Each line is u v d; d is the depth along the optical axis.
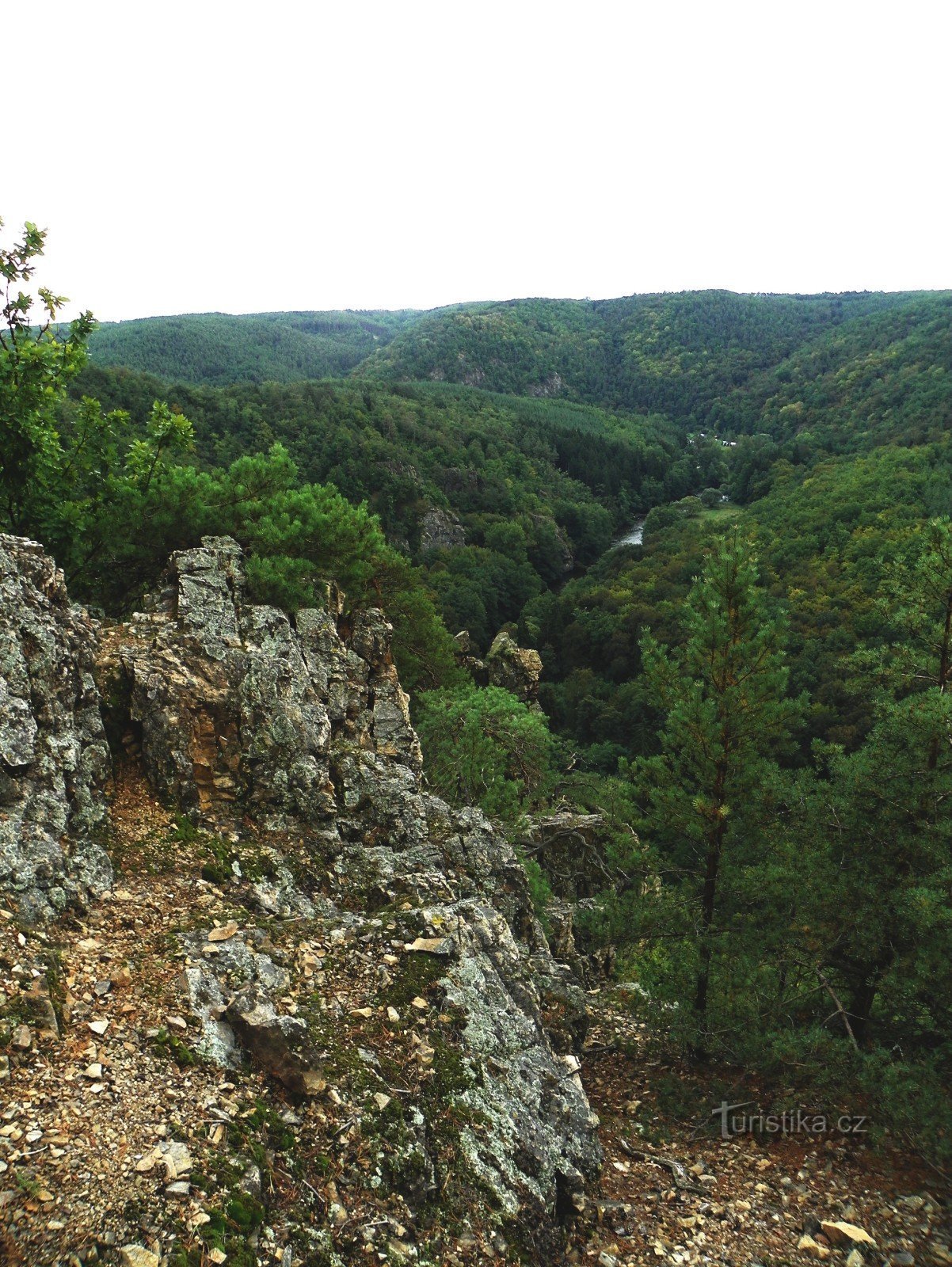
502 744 22.83
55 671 9.85
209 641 12.49
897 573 13.12
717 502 147.25
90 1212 4.96
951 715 11.22
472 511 141.75
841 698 50.44
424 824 12.81
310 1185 6.05
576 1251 7.31
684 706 13.09
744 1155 10.21
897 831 11.94
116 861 9.24
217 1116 6.09
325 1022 7.75
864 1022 12.32
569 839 22.80
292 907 9.80
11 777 8.49
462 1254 6.30
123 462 18.34
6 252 15.20
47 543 16.23
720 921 13.21
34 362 15.40
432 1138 7.01
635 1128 10.77
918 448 102.12
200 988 7.41
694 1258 7.79
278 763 11.65
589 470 173.25
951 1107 9.70
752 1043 11.61
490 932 10.40
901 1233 8.62
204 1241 5.08
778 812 13.38
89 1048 6.33
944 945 10.69
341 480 124.94
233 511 17.72
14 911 7.40
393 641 27.22
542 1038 9.48
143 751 10.98
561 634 93.88
